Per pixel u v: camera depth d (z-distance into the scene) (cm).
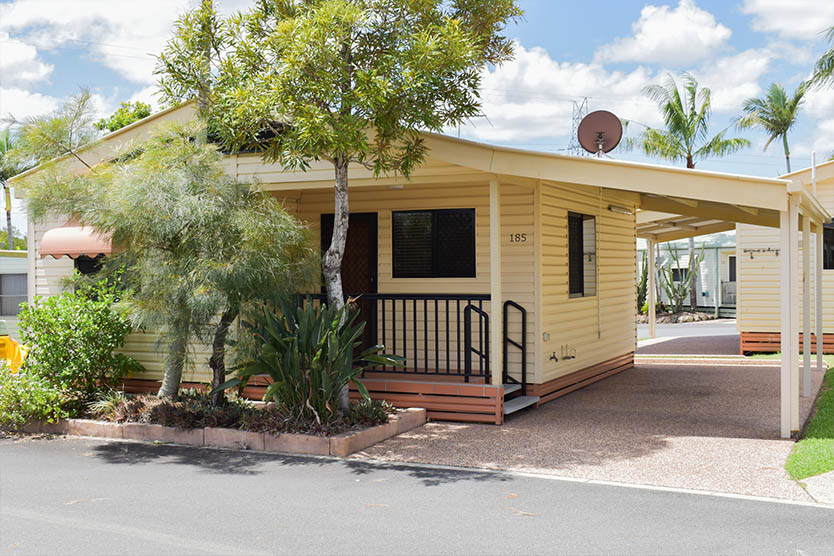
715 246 3209
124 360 994
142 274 803
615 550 469
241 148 982
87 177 844
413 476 657
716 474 647
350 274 1123
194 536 505
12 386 863
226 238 788
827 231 1595
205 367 1043
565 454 727
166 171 796
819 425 825
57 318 919
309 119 730
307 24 737
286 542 491
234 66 821
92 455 759
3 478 667
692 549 469
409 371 1009
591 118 1159
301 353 803
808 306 1036
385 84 738
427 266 1069
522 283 997
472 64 817
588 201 1171
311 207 1138
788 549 467
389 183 911
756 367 1424
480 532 507
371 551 473
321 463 710
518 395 988
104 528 523
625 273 1373
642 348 1858
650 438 794
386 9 801
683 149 3172
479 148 845
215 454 756
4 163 876
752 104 3228
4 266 1747
